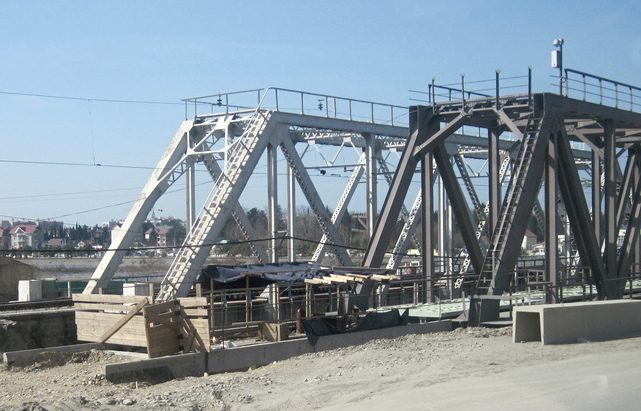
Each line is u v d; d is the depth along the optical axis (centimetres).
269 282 2719
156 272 6319
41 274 5509
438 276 3009
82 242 10431
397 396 1372
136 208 3591
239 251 6738
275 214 3406
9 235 10156
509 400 1277
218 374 2008
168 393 1582
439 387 1425
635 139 3378
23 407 1400
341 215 3922
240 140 3309
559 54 2727
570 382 1407
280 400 1435
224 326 2189
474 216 5369
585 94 2848
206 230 3089
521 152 2591
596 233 3133
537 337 2102
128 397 1557
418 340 2342
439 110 2798
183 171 3653
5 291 4072
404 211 4975
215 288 2770
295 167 3503
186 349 2114
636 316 2194
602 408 1202
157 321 2094
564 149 2722
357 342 2408
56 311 2675
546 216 2662
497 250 2594
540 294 3212
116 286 3684
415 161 2772
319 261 3644
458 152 4591
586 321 2058
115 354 2228
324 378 1691
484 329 2495
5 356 2138
